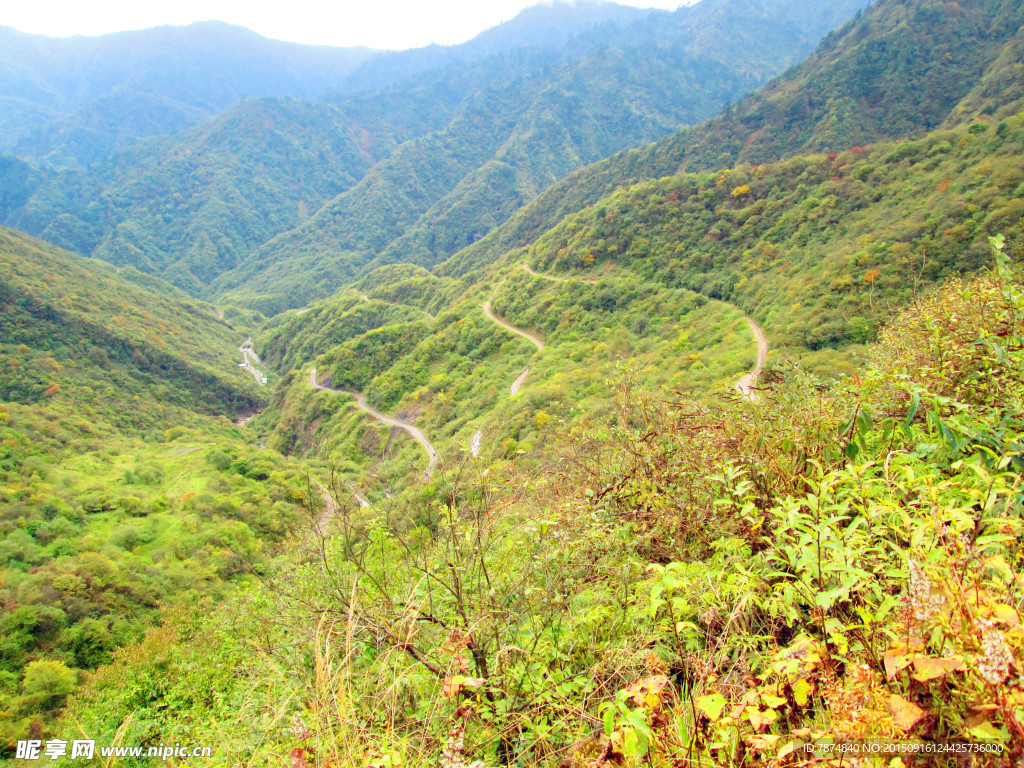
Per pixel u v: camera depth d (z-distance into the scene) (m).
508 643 2.76
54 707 21.03
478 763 1.83
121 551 33.28
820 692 1.91
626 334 56.47
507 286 76.50
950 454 2.82
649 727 1.92
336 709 2.30
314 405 71.81
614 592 3.03
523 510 4.38
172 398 87.25
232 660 6.84
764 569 2.63
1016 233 30.95
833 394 3.69
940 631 1.71
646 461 4.06
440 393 60.78
